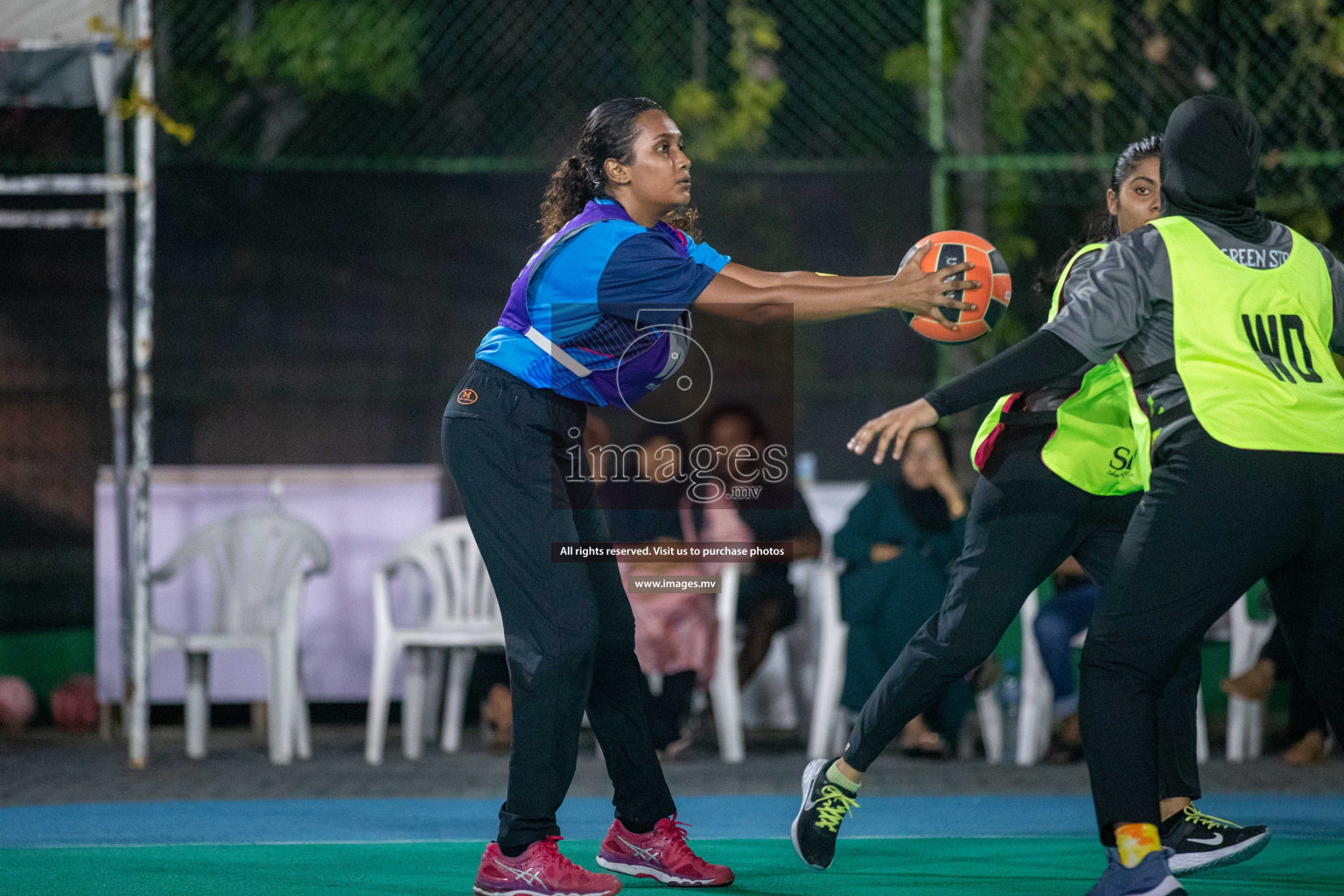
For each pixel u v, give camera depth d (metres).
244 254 26.94
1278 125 25.23
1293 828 14.41
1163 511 9.16
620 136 10.59
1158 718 11.30
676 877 11.29
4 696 24.06
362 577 23.53
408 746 20.86
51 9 19.05
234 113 27.61
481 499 10.43
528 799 10.49
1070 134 26.56
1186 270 9.29
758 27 27.38
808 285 10.08
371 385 26.09
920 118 27.45
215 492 23.34
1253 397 9.05
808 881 11.59
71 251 25.86
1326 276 9.63
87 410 25.56
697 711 21.89
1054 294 10.11
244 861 12.63
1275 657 19.41
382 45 27.27
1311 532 9.11
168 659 23.16
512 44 28.02
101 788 17.83
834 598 20.25
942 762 20.25
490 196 27.80
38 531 25.27
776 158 27.41
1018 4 26.44
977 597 10.67
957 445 24.30
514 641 10.42
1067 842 13.70
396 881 11.61
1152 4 25.84
